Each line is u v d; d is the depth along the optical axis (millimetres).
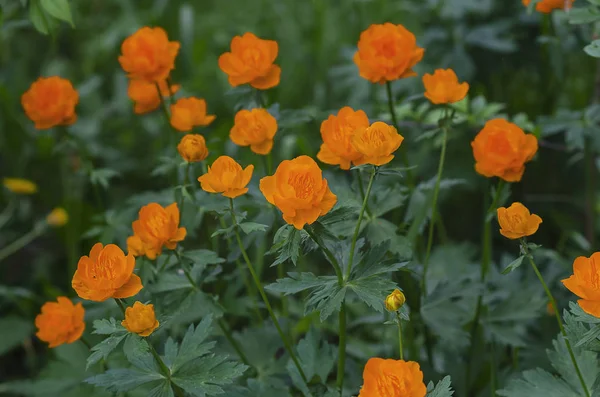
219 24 2406
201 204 1592
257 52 1562
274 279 1819
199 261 1508
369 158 1410
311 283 1442
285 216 1373
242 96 1641
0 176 2082
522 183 1932
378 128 1406
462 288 1590
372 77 1559
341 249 1467
